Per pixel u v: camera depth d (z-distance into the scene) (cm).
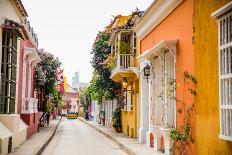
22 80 1892
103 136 2498
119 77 2317
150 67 1526
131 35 2178
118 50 2198
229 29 768
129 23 2172
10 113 1377
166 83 1310
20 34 1426
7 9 1459
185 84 1117
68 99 10812
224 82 792
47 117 3631
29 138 1925
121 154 1484
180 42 1188
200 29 984
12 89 1401
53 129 2878
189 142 1072
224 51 793
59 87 4453
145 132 1806
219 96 812
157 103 1488
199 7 995
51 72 2912
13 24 1340
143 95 1850
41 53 2880
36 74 2514
